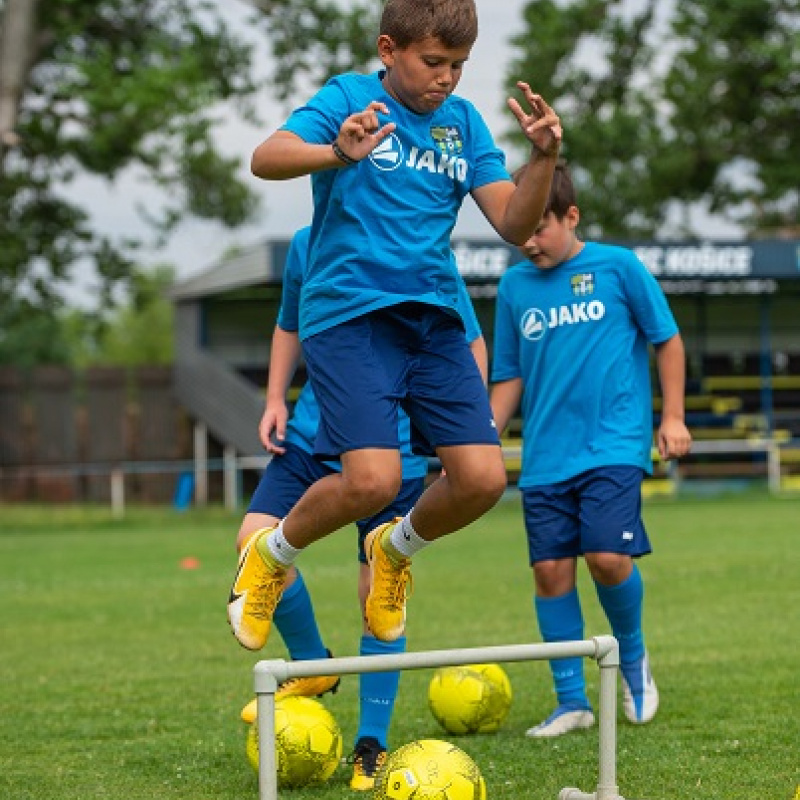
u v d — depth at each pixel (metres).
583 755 9.60
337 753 8.93
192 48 47.62
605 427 10.81
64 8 45.47
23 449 45.75
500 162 8.09
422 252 7.79
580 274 11.00
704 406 48.94
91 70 43.59
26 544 31.47
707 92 62.44
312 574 23.12
